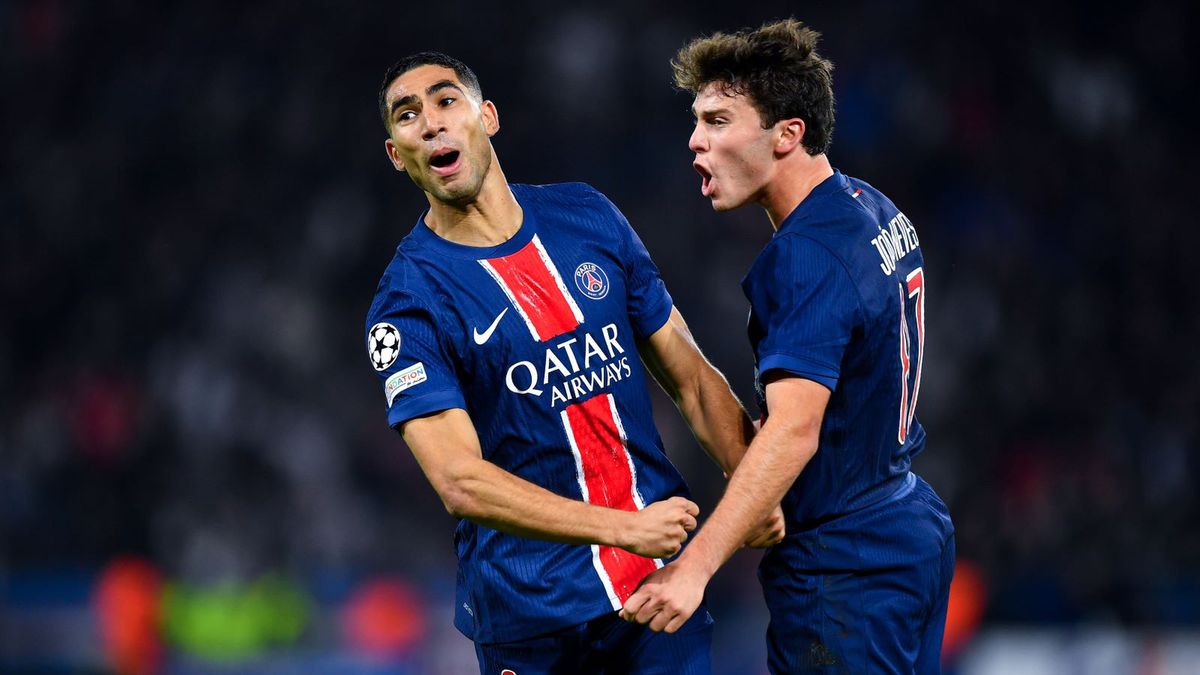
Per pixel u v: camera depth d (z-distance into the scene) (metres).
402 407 13.15
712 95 13.52
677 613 12.61
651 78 54.12
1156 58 57.62
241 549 41.66
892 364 13.45
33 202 51.81
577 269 13.76
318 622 37.62
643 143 53.28
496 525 12.91
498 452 13.75
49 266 50.31
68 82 54.47
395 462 45.06
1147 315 50.41
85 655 37.09
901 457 14.15
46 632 37.34
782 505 13.93
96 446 44.53
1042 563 40.84
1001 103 55.12
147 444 44.22
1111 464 44.81
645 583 12.90
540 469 13.70
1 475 43.44
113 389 46.00
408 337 13.28
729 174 13.59
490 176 13.69
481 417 13.70
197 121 53.06
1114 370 48.44
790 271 13.13
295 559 41.94
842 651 13.66
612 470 13.79
